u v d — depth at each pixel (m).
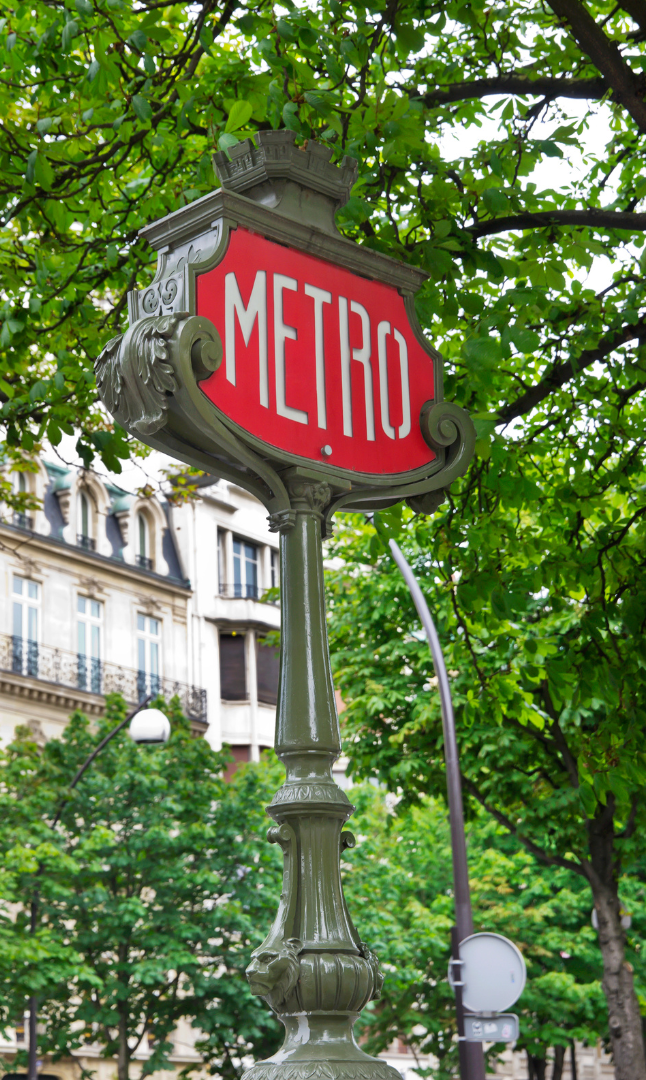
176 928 25.53
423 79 7.22
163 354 2.28
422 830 28.05
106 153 6.74
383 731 19.42
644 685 6.77
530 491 6.79
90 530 43.75
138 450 8.87
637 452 7.36
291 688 2.48
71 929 25.75
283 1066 2.19
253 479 2.60
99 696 41.53
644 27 5.57
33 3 6.86
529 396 6.95
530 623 13.52
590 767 6.75
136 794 26.64
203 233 2.49
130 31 6.07
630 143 7.86
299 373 2.53
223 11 6.25
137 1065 35.75
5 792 25.42
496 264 5.37
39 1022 25.38
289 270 2.56
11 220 7.13
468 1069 10.91
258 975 2.22
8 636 38.84
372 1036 28.23
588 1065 45.09
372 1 5.36
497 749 17.05
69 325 7.23
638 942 23.25
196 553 47.59
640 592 6.85
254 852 26.58
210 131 6.30
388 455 2.69
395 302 2.80
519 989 10.95
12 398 6.70
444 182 5.59
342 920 2.33
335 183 2.67
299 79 5.39
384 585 19.05
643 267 6.95
